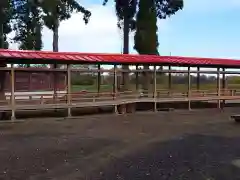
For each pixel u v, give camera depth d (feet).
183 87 96.22
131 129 57.21
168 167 34.78
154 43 97.76
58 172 32.42
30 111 74.28
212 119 70.90
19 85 73.97
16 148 41.98
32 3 104.27
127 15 101.76
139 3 97.71
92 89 100.37
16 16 108.37
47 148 42.32
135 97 78.84
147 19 97.09
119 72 77.15
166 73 85.05
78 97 75.05
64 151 40.98
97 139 48.42
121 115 73.72
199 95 86.94
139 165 35.35
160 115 75.51
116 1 101.30
